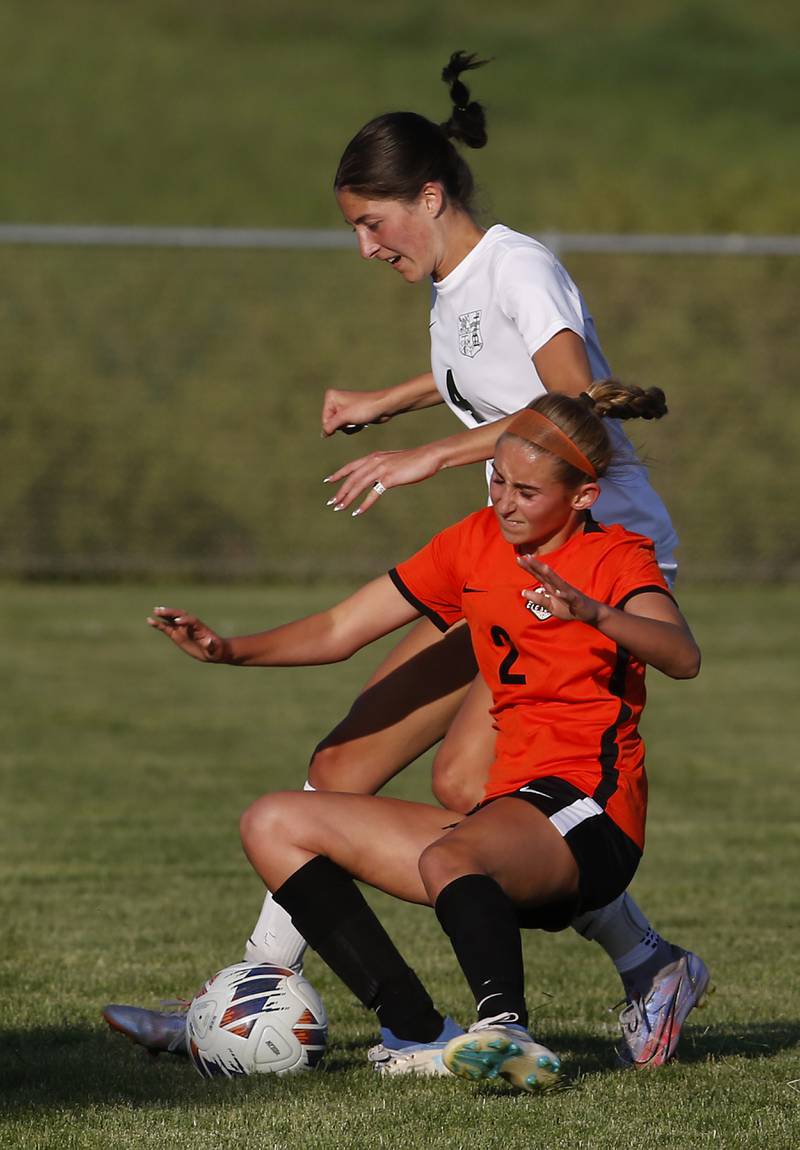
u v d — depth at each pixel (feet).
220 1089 39.88
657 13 418.31
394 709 46.26
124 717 109.91
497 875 37.24
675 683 123.85
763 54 387.34
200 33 380.37
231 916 65.05
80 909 66.08
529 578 40.32
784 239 152.56
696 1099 38.40
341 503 42.50
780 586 164.76
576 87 353.10
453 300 46.42
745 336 172.86
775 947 59.88
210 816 84.33
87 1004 50.72
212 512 164.76
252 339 173.27
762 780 94.17
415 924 65.62
